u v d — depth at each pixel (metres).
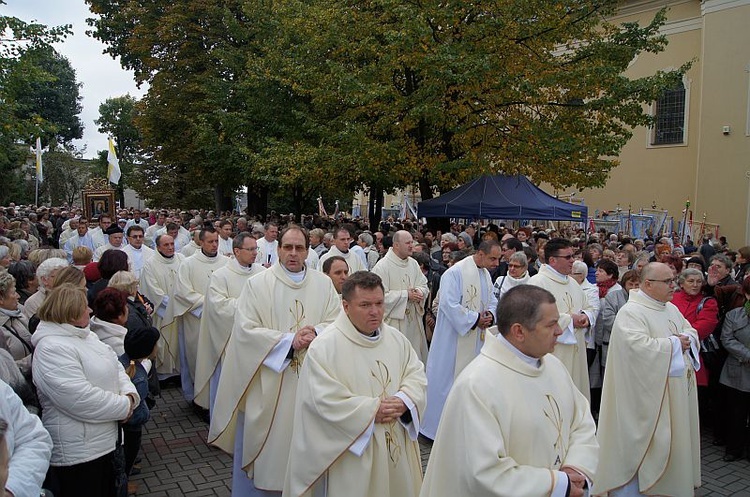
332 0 17.02
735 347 6.19
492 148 16.75
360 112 16.47
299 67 17.38
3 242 8.52
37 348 3.88
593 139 16.08
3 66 13.39
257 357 4.78
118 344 4.66
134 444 4.89
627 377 5.13
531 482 2.63
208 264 8.16
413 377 3.94
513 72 15.68
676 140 27.06
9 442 2.96
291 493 3.76
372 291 3.81
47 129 14.80
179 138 25.48
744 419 6.29
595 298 7.15
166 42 24.88
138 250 10.38
